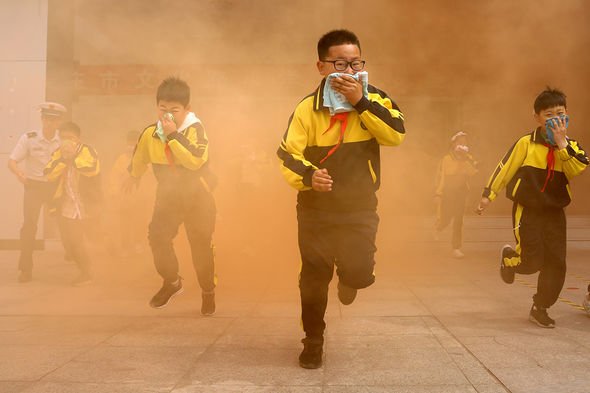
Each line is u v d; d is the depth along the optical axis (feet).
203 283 9.85
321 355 6.87
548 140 8.96
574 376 6.44
